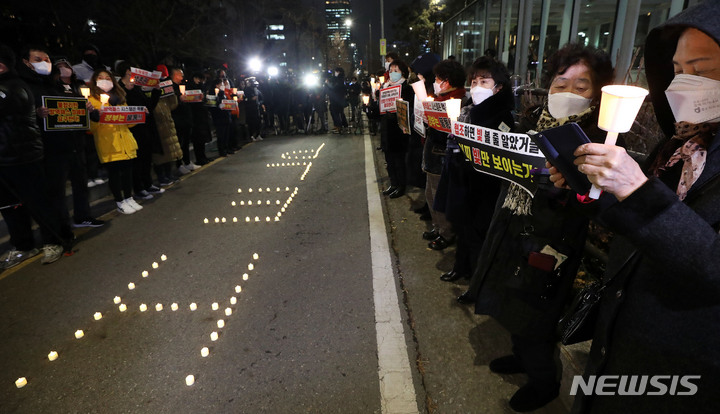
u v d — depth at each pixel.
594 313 1.26
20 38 8.26
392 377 2.50
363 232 4.89
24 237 4.36
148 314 3.32
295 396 2.39
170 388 2.50
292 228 5.14
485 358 2.65
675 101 0.95
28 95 3.87
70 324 3.21
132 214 5.89
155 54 14.67
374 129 13.48
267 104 14.17
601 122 0.83
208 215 5.77
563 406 2.21
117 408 2.36
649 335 0.96
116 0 13.73
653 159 1.14
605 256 2.95
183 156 8.59
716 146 0.88
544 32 6.08
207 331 3.06
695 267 0.81
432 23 32.59
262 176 8.04
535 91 4.34
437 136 3.81
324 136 13.34
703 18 0.80
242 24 25.27
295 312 3.25
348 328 3.01
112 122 5.27
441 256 4.16
